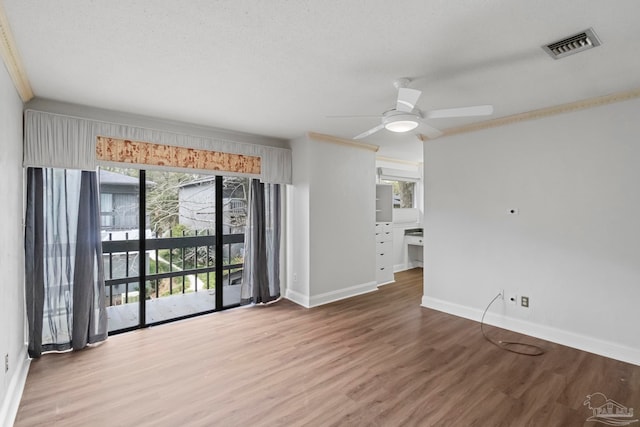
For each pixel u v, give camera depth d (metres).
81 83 2.46
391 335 3.23
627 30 1.74
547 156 3.07
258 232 4.22
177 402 2.13
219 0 1.50
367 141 4.65
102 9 1.56
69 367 2.59
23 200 2.67
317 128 3.89
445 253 3.92
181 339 3.15
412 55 2.05
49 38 1.83
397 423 1.92
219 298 4.07
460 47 1.95
